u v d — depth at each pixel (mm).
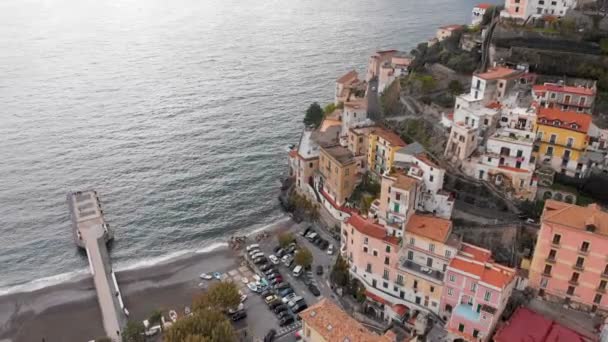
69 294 118625
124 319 109938
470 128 113688
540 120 111500
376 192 128875
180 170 169625
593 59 132875
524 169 108938
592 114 121562
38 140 184375
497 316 88625
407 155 115438
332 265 121688
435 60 162625
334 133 152875
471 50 158750
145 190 158625
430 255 98562
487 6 195375
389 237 101188
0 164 168000
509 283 89062
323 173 141250
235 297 106250
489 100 124438
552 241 88125
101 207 149250
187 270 126562
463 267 91562
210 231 142500
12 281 123062
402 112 146000
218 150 182625
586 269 86562
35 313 112812
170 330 93125
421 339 93500
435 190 108625
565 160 110750
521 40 144625
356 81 188000
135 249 134625
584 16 143250
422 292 98438
